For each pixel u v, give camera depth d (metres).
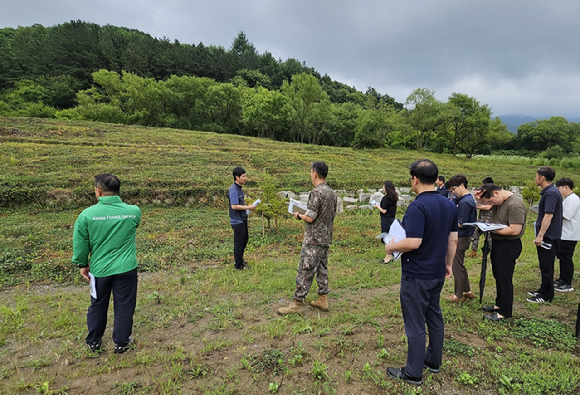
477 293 4.74
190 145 19.75
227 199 11.42
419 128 37.25
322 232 3.80
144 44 59.50
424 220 2.50
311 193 3.77
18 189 9.43
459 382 2.67
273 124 38.47
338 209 11.50
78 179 10.77
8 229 7.29
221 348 3.19
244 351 3.12
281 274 5.39
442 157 31.12
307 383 2.65
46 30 65.06
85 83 48.88
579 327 3.36
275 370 2.80
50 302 4.16
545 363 2.88
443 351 3.12
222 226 8.57
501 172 23.20
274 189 8.29
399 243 2.53
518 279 5.40
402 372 2.71
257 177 13.79
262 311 4.05
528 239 8.36
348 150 26.91
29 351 3.12
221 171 14.02
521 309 4.21
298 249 6.96
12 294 4.45
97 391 2.57
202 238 7.44
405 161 24.77
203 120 43.03
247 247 6.89
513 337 3.41
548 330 3.50
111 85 37.91
